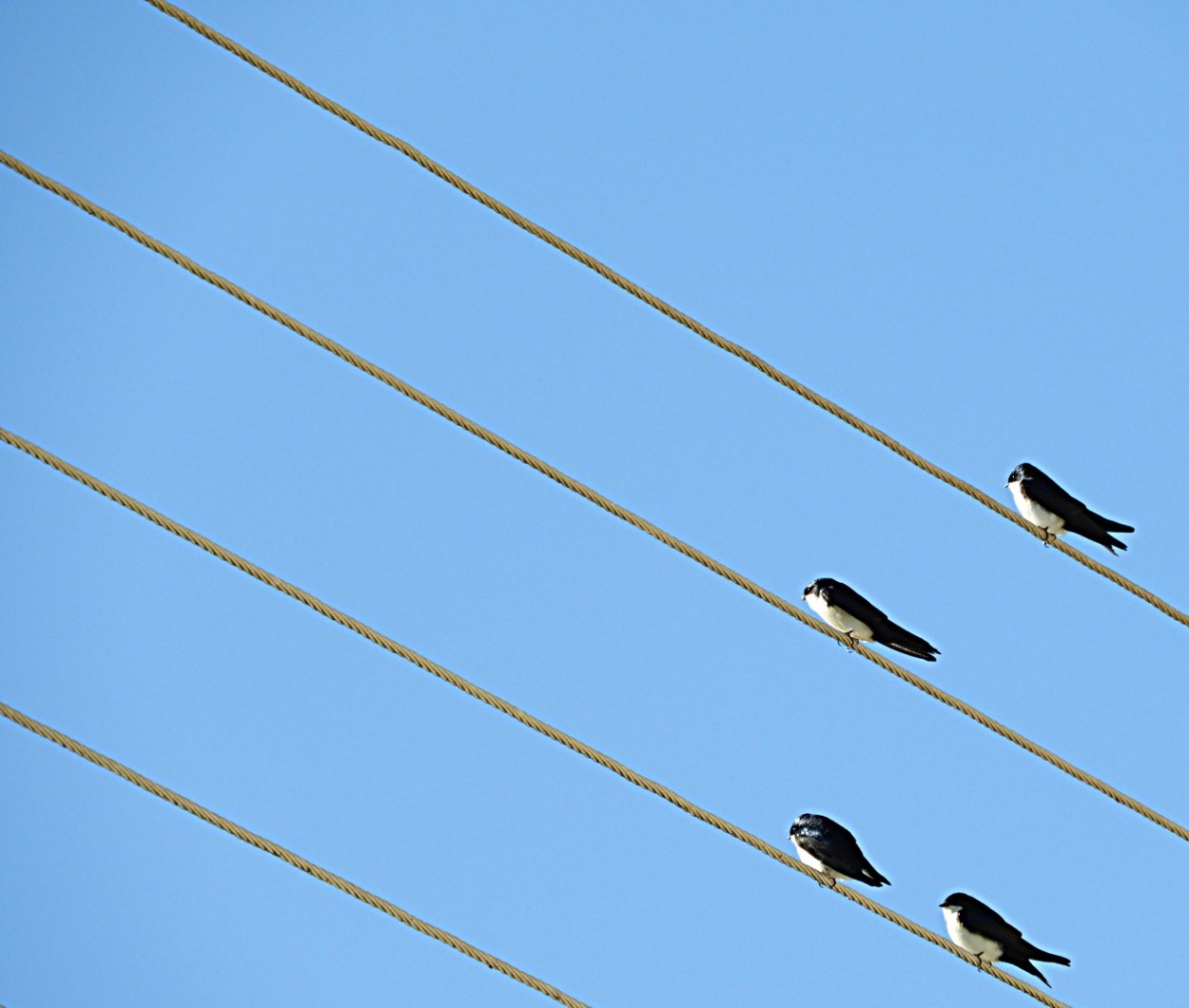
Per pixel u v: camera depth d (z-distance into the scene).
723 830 15.55
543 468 15.67
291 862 14.59
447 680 15.13
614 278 15.90
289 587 14.95
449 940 14.78
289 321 15.23
